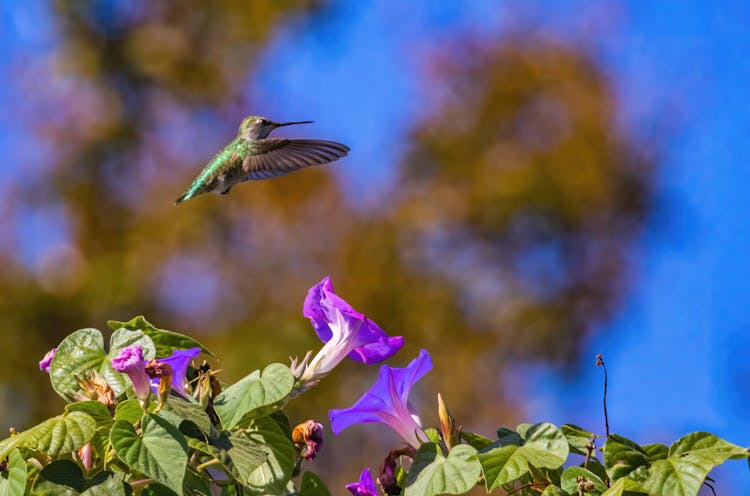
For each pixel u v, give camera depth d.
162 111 19.06
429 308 16.05
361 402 3.51
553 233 17.08
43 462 3.18
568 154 17.44
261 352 15.47
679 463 3.04
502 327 16.36
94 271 16.31
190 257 16.66
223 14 19.78
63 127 18.06
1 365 15.49
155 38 19.12
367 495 3.63
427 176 17.61
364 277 16.20
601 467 3.32
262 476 3.45
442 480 3.13
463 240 16.92
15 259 16.31
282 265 16.38
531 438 3.21
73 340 3.51
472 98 18.14
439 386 15.73
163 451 2.95
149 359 3.39
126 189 17.67
